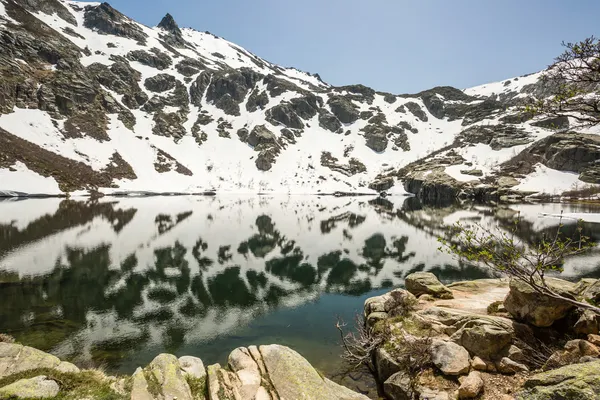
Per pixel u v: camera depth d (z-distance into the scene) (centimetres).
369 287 2395
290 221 5647
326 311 1928
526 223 4997
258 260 3123
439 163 15238
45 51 13762
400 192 14350
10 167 8312
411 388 983
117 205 7262
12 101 11219
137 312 1864
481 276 2605
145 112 16550
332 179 15375
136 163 12544
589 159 11306
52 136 11062
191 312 1884
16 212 5434
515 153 14138
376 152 18562
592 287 1122
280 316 1842
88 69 15475
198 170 14075
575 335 1059
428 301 1561
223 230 4609
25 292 2119
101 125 13400
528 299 1108
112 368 1266
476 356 1027
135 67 19238
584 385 530
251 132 17125
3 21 13575
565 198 9869
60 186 8825
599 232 4162
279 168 15612
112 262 2866
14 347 929
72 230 4162
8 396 720
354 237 4309
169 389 794
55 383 790
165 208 7019
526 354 1016
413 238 4256
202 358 1357
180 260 3017
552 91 760
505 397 853
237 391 794
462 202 10425
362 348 1315
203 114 18362
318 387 809
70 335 1551
